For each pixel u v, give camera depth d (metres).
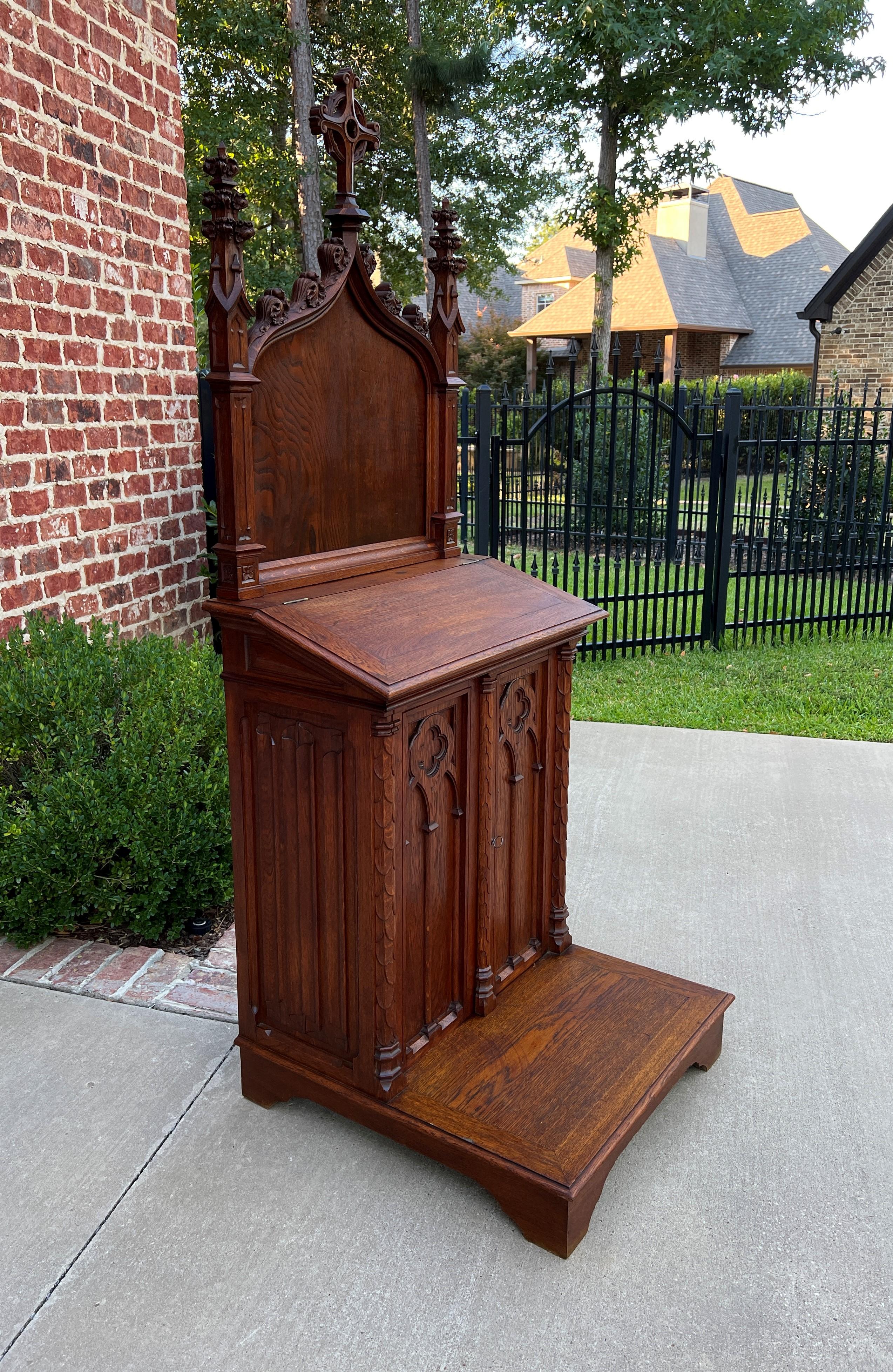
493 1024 2.38
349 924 2.06
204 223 1.78
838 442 7.73
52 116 3.51
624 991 2.54
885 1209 2.04
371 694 1.79
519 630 2.24
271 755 2.08
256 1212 2.02
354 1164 2.16
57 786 2.87
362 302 2.16
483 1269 1.88
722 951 3.07
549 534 12.12
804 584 7.75
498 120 22.45
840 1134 2.27
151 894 2.96
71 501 3.78
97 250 3.83
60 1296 1.81
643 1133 2.27
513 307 38.47
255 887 2.22
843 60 17.42
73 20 3.59
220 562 1.96
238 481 1.89
